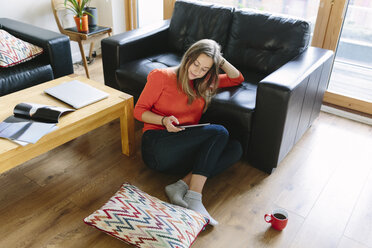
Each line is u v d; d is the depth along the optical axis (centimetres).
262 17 230
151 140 174
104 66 250
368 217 171
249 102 192
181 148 171
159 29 267
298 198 182
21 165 197
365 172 203
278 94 172
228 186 189
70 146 216
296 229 163
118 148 217
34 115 161
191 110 181
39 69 237
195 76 166
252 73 233
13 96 183
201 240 155
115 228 145
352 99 259
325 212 173
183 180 175
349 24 247
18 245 148
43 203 171
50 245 149
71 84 194
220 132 171
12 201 172
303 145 226
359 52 254
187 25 259
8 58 228
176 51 269
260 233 160
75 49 345
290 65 199
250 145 198
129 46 242
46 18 316
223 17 244
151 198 164
